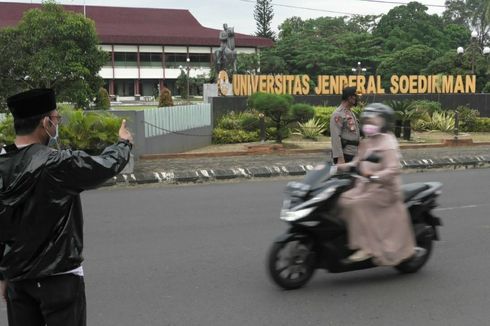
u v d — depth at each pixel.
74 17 23.38
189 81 76.25
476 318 4.59
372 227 5.27
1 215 2.63
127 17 88.69
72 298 2.78
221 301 4.95
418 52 62.09
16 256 2.66
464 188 11.12
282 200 9.83
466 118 23.42
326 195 5.12
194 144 18.03
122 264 6.02
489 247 6.79
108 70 77.50
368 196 5.26
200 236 7.25
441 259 6.30
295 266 5.29
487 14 44.16
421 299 5.03
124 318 4.55
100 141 11.92
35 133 2.76
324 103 23.61
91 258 6.23
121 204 9.47
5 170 2.66
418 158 14.90
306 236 5.25
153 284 5.38
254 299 5.00
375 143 5.46
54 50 22.38
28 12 23.03
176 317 4.57
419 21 74.69
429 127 23.00
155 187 11.42
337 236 5.23
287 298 5.04
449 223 8.05
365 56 70.12
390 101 23.19
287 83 23.08
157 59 80.00
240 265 6.01
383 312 4.72
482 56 36.59
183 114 17.45
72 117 11.95
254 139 19.41
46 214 2.64
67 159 2.64
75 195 2.74
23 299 2.83
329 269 5.30
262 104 16.89
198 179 12.07
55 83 22.83
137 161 14.05
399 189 5.42
